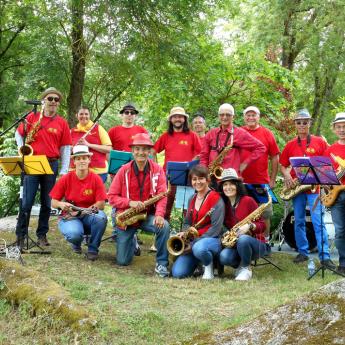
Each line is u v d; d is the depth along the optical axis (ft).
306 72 59.26
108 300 17.76
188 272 22.31
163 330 15.70
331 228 30.12
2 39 54.13
